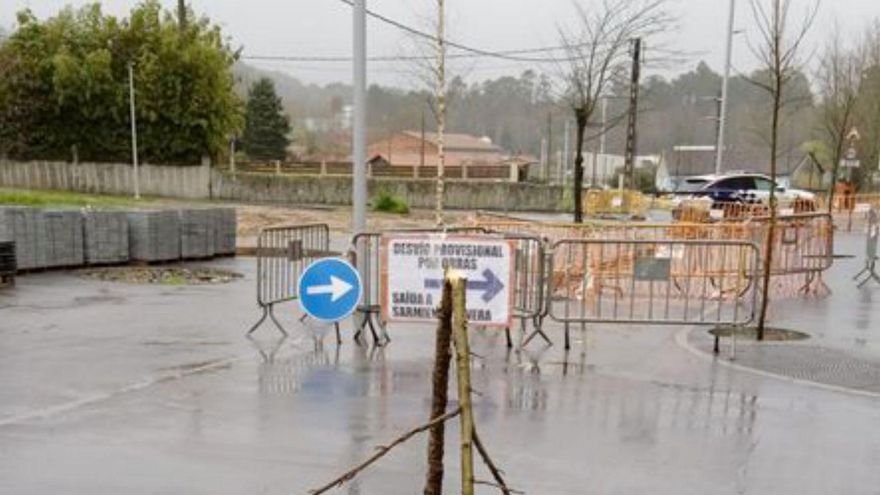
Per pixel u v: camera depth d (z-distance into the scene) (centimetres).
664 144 7225
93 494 490
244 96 7250
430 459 305
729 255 1222
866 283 1479
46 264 1445
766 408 693
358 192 986
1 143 4159
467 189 4209
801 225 1373
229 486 507
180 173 4247
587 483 523
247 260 1767
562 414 666
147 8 4166
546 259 977
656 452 582
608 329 1019
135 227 1603
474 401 697
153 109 4128
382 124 6638
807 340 964
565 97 2722
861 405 705
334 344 907
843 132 2859
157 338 929
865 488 526
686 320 988
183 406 668
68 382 734
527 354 877
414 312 870
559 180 6241
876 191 3875
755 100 5125
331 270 898
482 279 848
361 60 982
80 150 4184
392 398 700
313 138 8244
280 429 615
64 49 4056
